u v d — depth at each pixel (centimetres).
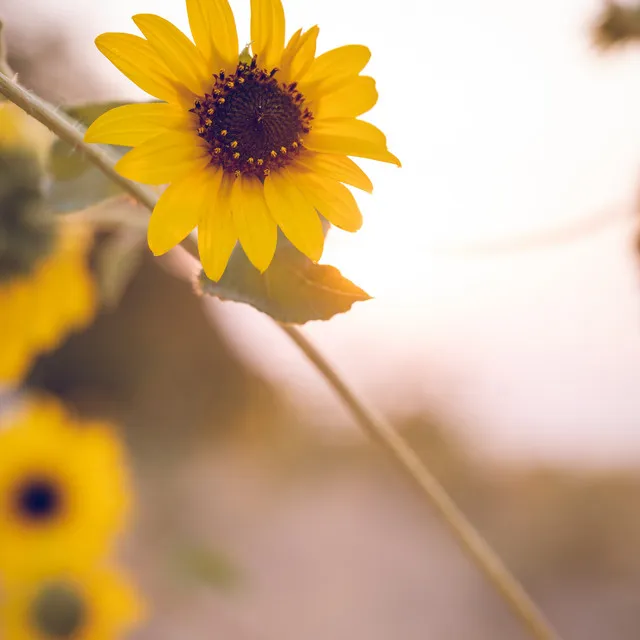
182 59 61
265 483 336
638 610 272
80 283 85
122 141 59
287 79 62
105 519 116
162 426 338
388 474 381
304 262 59
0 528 110
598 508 348
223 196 60
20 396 119
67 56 184
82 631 107
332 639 205
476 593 265
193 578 139
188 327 345
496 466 412
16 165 80
